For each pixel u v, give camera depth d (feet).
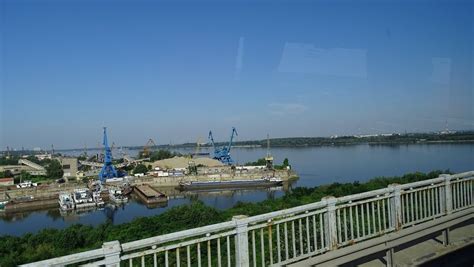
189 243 15.89
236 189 277.64
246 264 17.38
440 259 22.04
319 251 20.43
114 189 262.67
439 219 25.86
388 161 214.48
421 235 22.68
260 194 245.24
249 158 475.31
